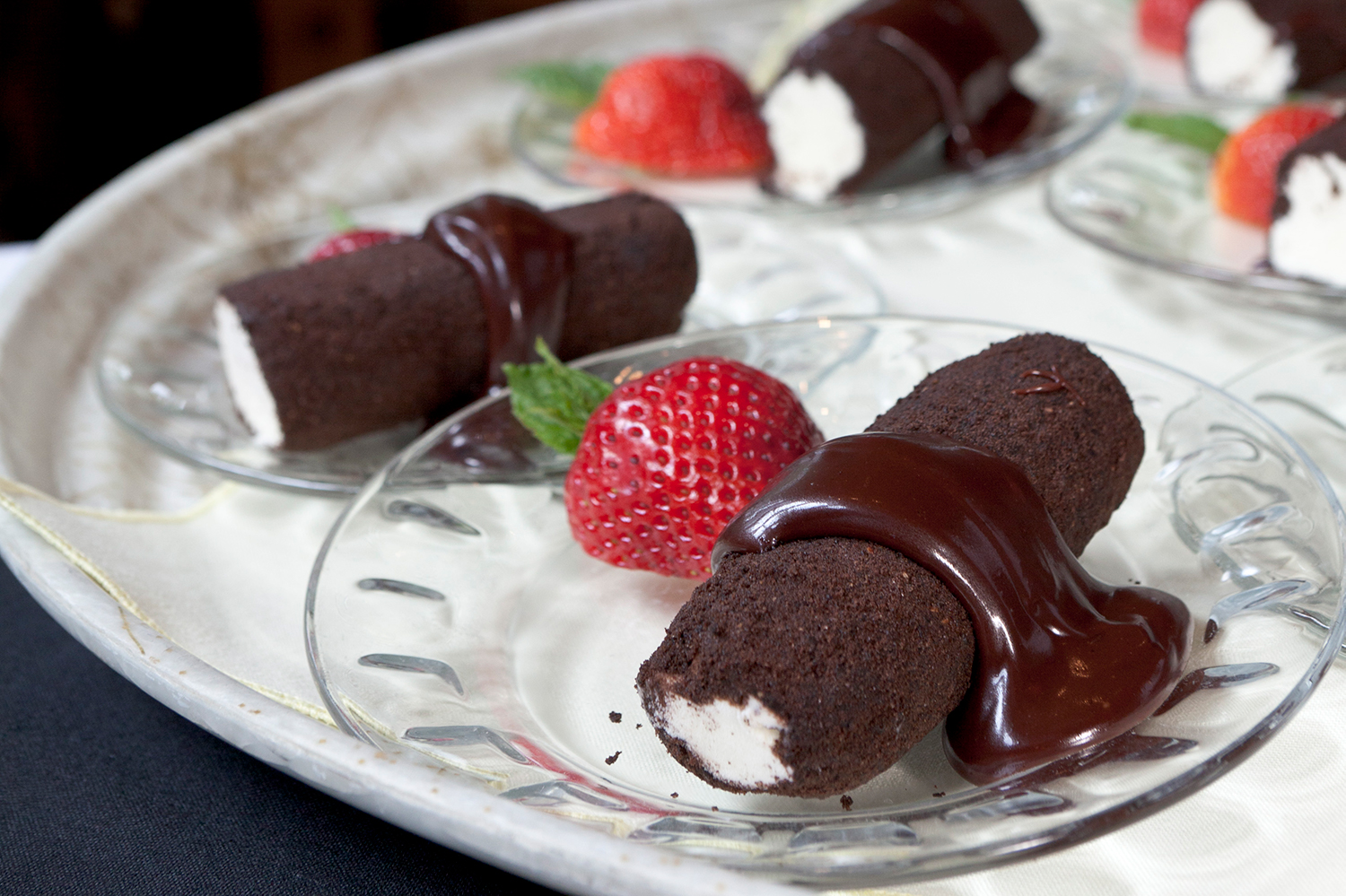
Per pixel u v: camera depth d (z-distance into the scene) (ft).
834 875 1.39
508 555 1.62
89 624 1.56
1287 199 1.84
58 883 1.50
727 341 1.71
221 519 1.72
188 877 1.49
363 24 3.73
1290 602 1.49
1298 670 1.45
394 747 1.46
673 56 2.13
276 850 1.51
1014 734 1.45
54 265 1.94
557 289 1.77
